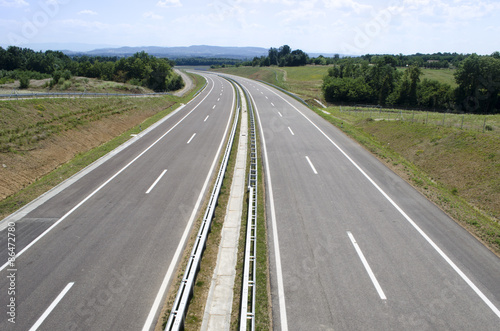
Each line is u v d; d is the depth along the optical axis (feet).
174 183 47.60
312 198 42.47
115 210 39.22
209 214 35.04
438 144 65.82
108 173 51.34
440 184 53.88
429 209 39.45
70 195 43.29
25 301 24.58
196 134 76.84
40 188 45.50
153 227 35.55
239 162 58.23
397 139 77.00
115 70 225.97
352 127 90.07
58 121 69.82
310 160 57.47
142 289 26.27
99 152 61.67
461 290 26.00
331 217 37.52
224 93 164.35
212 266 29.73
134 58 229.45
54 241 32.60
